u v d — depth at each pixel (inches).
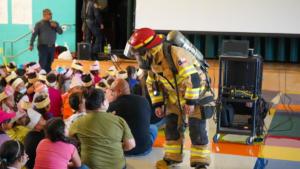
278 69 358.0
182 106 165.5
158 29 391.5
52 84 223.1
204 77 165.2
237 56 203.8
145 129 188.5
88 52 400.2
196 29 385.4
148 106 189.6
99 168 151.3
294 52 392.8
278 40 394.3
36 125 145.8
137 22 394.9
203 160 169.2
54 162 131.0
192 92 155.8
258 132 216.1
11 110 163.3
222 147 207.6
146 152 192.5
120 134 155.3
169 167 177.6
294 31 366.0
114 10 440.1
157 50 158.1
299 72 347.3
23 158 114.3
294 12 364.2
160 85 169.5
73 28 442.0
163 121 225.1
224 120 213.2
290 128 242.5
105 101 154.9
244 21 375.6
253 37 397.7
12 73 213.2
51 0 442.9
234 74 207.3
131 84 225.5
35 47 448.5
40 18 449.1
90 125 151.6
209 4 380.8
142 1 392.2
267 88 347.3
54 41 378.6
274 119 261.4
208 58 408.5
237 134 211.2
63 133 133.9
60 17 443.2
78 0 439.2
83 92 167.6
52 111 197.0
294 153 201.0
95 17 408.8
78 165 138.9
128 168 176.1
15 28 454.6
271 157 195.3
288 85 344.5
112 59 380.8
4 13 456.1
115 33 443.2
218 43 404.8
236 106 214.4
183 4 385.4
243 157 195.2
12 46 454.0
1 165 110.3
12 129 150.8
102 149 151.8
